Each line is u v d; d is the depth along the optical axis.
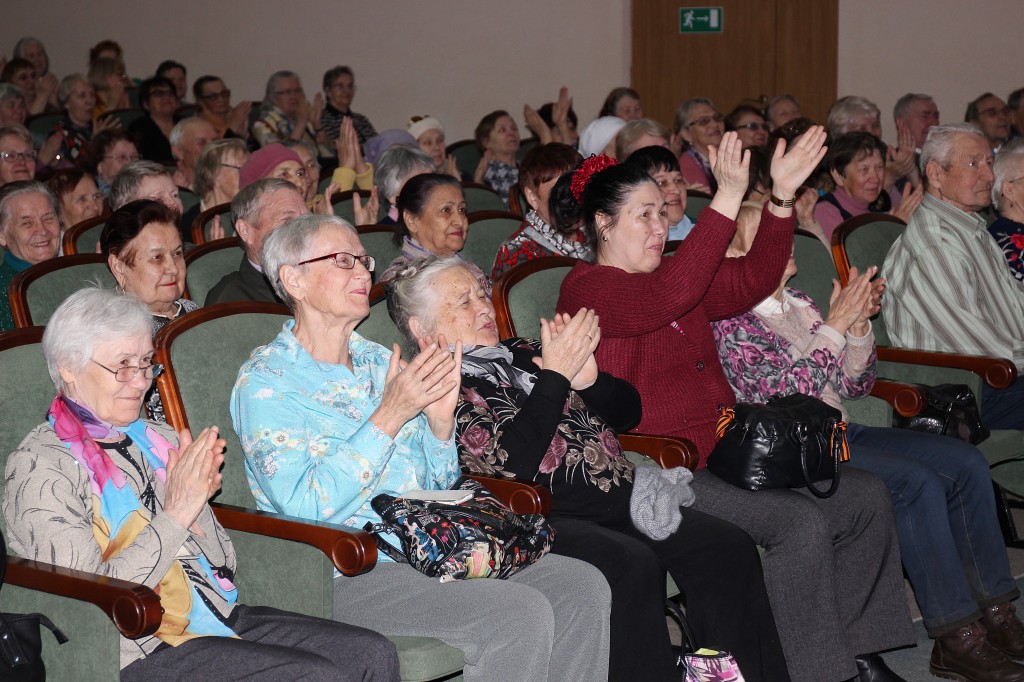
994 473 3.57
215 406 2.26
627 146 4.61
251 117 8.34
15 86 7.36
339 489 2.07
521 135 9.59
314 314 2.20
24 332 2.08
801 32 9.30
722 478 2.67
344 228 2.21
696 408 2.73
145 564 1.82
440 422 2.27
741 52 9.44
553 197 3.15
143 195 3.90
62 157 6.61
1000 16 8.73
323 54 9.51
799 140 2.73
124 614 1.70
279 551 2.08
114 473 1.89
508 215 4.06
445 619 2.07
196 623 1.95
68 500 1.83
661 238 2.68
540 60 9.52
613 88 9.59
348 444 2.08
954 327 3.49
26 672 1.75
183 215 4.67
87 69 9.70
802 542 2.54
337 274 2.17
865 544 2.70
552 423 2.36
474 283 2.50
